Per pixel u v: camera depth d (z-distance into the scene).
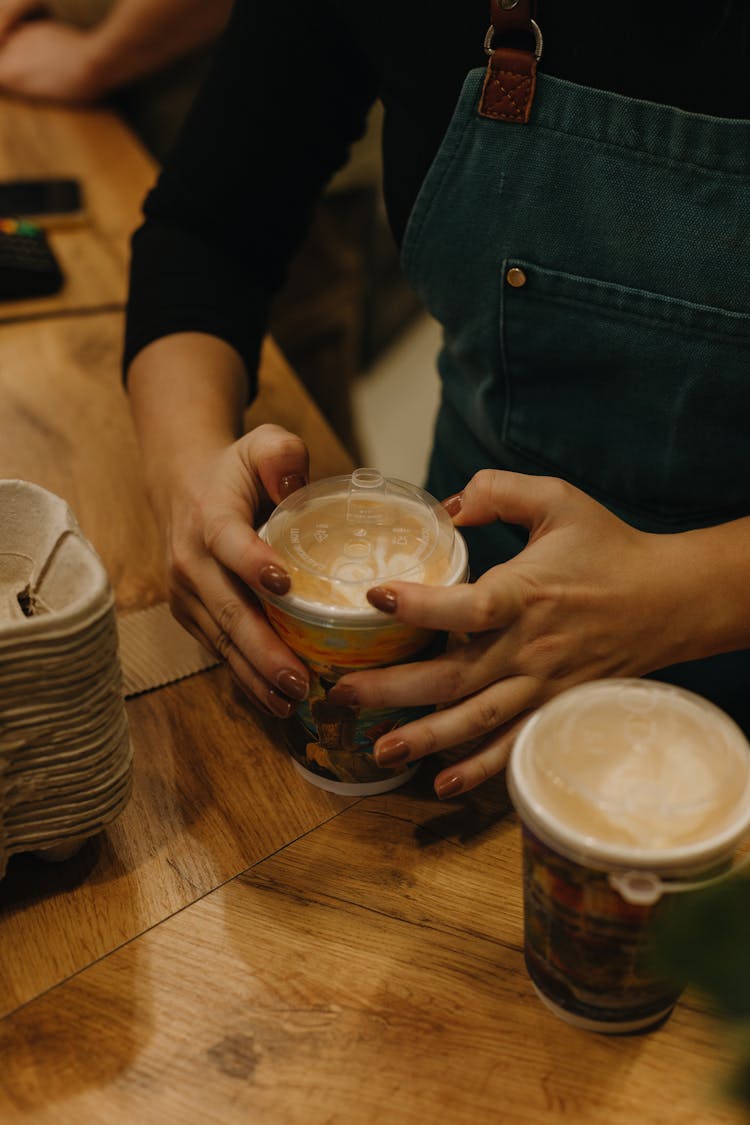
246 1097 0.53
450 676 0.63
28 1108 0.53
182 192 1.06
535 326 0.86
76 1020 0.57
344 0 0.85
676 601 0.69
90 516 1.00
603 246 0.79
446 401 1.14
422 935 0.62
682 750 0.51
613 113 0.75
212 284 1.05
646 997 0.53
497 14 0.74
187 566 0.74
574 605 0.65
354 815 0.70
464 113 0.80
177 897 0.64
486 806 0.70
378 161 2.05
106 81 1.99
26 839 0.61
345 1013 0.57
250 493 0.76
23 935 0.61
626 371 0.84
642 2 0.71
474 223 0.84
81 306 1.37
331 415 2.47
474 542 1.09
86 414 1.15
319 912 0.63
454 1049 0.55
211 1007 0.57
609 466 0.92
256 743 0.75
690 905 0.37
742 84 0.71
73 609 0.54
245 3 0.98
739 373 0.79
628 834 0.48
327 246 2.16
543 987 0.56
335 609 0.60
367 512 0.65
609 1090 0.53
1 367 1.24
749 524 0.75
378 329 2.62
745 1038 0.36
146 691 0.80
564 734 0.51
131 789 0.65
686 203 0.75
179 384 0.95
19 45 2.06
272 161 1.03
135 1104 0.53
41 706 0.56
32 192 1.62
